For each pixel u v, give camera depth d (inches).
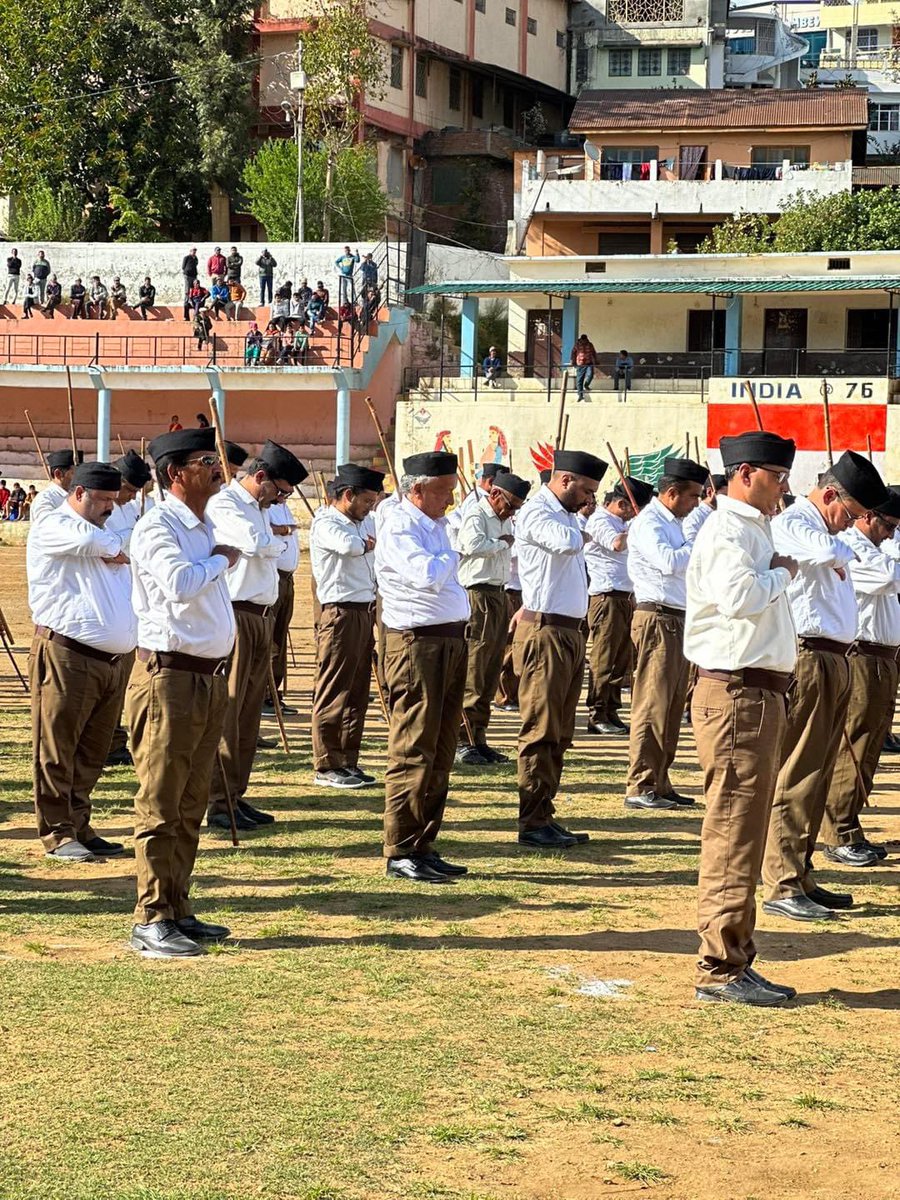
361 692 462.9
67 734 360.2
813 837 333.4
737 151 1886.1
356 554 450.0
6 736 534.3
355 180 1879.9
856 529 383.6
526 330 1710.1
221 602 289.9
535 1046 236.2
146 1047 232.2
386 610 347.6
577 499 384.5
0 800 430.3
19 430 1831.9
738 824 264.4
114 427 1823.3
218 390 1625.2
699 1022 251.0
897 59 2460.6
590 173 1863.9
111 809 418.6
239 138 1989.4
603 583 589.9
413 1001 257.4
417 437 1577.3
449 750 349.1
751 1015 255.4
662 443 1493.6
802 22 2942.9
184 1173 188.2
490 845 384.8
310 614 1045.2
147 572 282.7
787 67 2554.1
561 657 380.8
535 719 382.3
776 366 1630.2
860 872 370.0
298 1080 219.3
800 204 1729.8
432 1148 197.3
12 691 655.8
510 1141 199.9
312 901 325.4
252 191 1921.8
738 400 1465.3
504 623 518.0
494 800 446.9
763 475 264.4
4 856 364.5
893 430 1417.3
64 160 1980.8
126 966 275.4
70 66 1982.0
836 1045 241.3
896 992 270.7
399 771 345.7
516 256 1790.1
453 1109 210.1
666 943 297.7
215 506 396.2
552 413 1529.3
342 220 1881.2
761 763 264.2
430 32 2123.5
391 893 333.1
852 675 381.1
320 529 453.4
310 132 1940.2
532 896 333.1
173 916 292.5
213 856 366.0
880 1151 200.2
